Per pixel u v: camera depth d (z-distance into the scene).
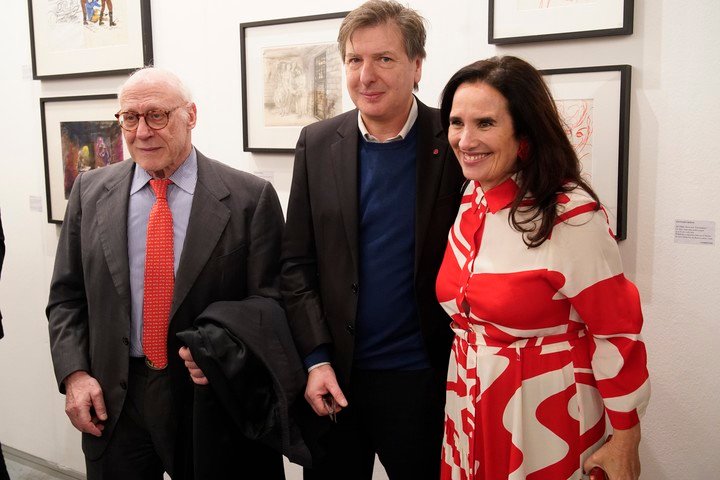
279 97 2.43
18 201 3.18
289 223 1.80
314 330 1.71
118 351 1.83
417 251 1.62
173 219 1.87
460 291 1.47
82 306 1.98
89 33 2.82
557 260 1.33
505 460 1.41
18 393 3.32
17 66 3.09
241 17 2.50
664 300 1.88
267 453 1.86
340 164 1.70
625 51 1.85
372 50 1.56
